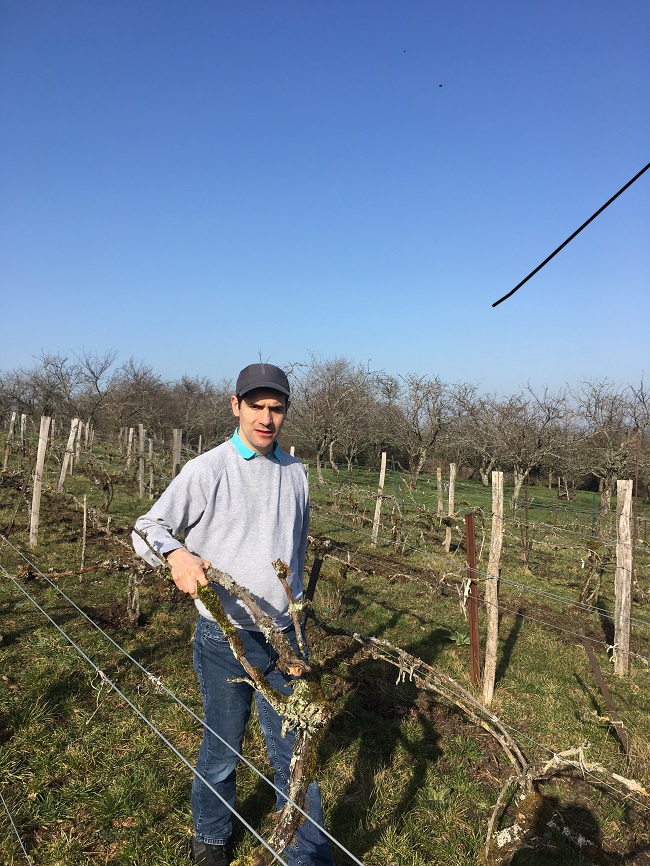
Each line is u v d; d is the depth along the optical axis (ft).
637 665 21.77
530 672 19.85
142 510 42.86
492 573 17.33
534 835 9.70
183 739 13.58
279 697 6.66
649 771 14.05
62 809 11.09
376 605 25.45
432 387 79.97
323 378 99.81
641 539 49.62
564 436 68.95
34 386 103.45
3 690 14.88
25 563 26.32
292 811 6.32
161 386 133.69
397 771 13.15
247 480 8.30
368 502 58.44
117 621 20.20
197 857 9.04
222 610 6.87
